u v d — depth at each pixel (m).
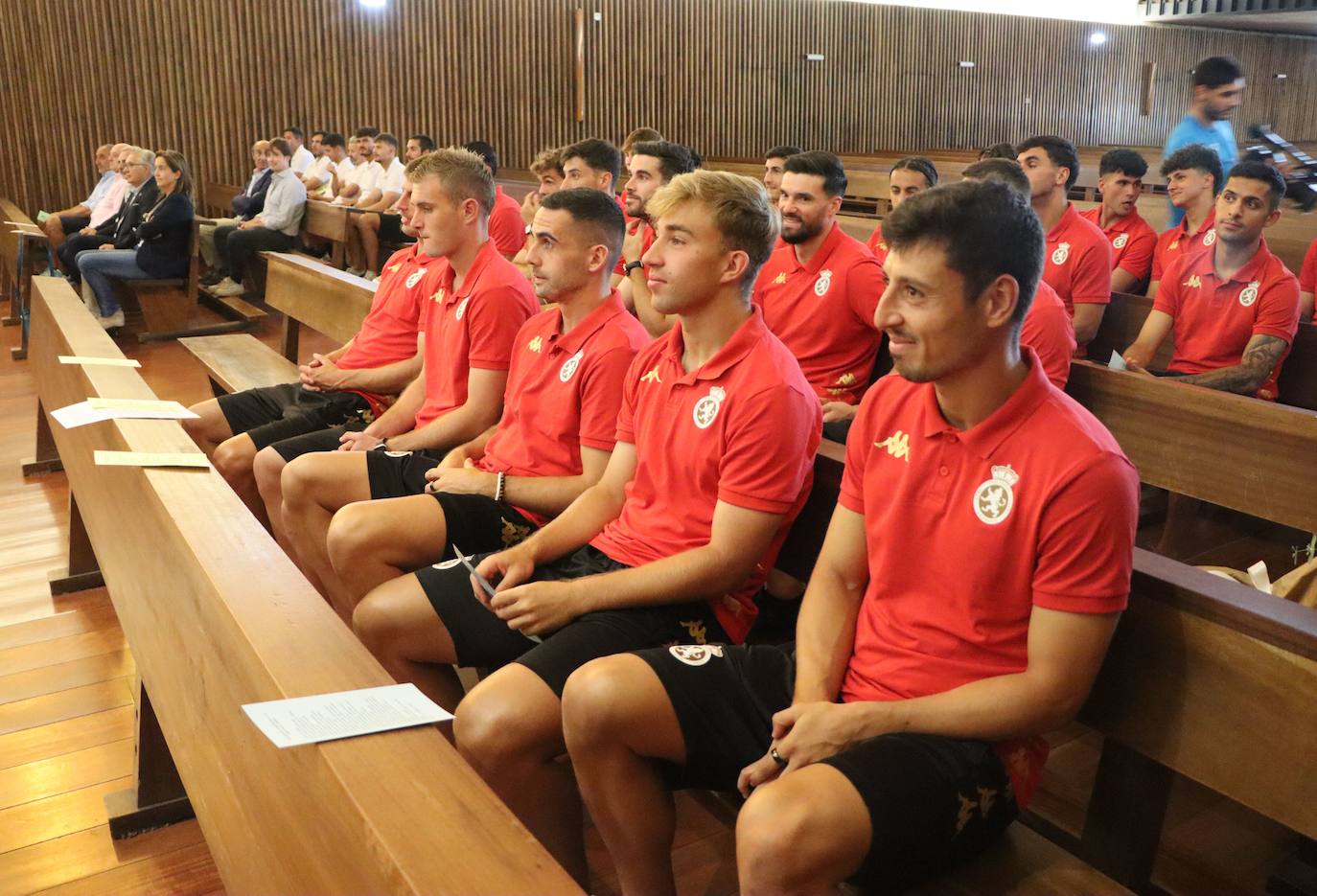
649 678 1.68
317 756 1.26
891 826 1.38
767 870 1.35
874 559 1.65
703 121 13.59
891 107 14.94
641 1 12.84
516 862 1.07
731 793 2.29
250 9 10.74
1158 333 3.95
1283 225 5.83
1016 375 1.51
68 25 10.03
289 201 8.55
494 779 1.83
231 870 1.57
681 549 2.07
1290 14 14.92
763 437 1.93
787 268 3.29
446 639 2.15
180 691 1.90
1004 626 1.53
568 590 1.96
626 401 2.26
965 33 15.29
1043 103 16.23
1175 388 2.85
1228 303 3.75
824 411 3.03
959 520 1.53
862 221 6.14
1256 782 1.41
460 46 11.86
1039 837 1.56
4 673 2.96
